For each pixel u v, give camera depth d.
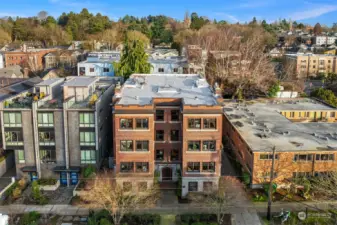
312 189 43.28
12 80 79.38
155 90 49.50
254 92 90.88
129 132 41.50
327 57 138.25
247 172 45.84
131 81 53.97
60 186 46.19
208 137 41.91
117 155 42.09
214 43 114.25
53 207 40.78
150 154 42.12
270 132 51.38
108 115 53.50
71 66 116.31
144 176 42.47
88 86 49.16
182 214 38.97
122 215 35.56
